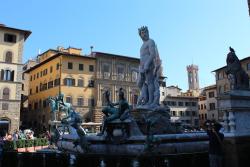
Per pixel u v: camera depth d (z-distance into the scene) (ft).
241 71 36.19
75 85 207.62
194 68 539.70
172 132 55.16
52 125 88.17
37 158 34.68
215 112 286.25
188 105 308.60
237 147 31.89
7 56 181.37
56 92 204.95
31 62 267.80
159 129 53.98
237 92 34.37
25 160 35.73
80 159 30.45
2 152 37.70
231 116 32.94
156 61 60.23
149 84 59.21
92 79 215.72
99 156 29.50
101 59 220.64
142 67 60.90
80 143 43.27
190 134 45.42
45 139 96.63
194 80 536.83
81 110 207.51
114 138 41.83
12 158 36.99
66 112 89.66
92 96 213.46
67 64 206.80
